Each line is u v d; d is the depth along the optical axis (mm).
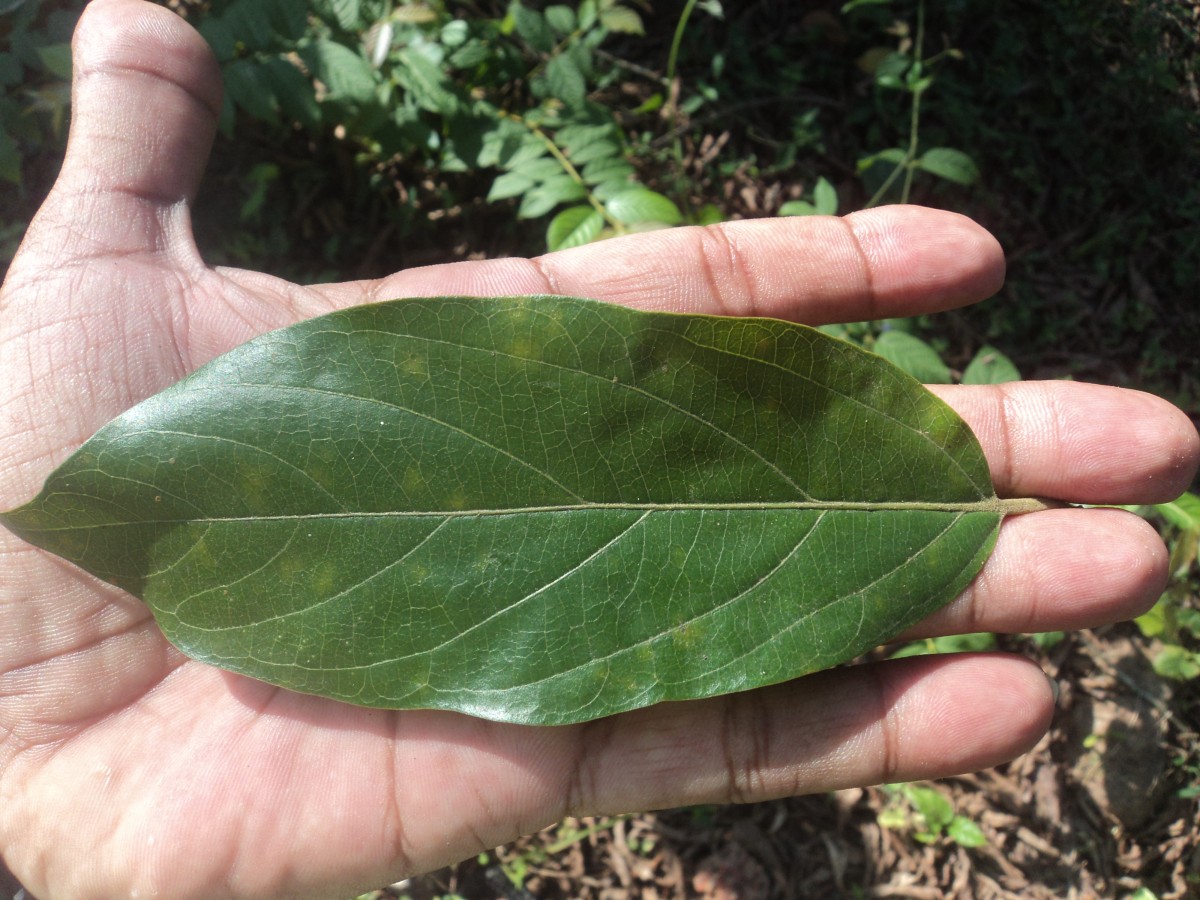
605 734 141
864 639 133
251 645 124
